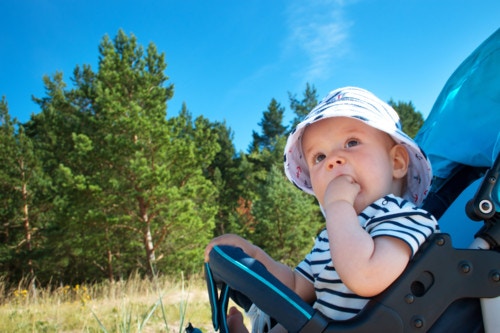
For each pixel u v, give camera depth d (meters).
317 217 29.81
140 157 17.59
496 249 0.98
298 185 1.58
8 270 22.75
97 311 6.42
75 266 22.64
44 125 27.52
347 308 1.09
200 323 5.45
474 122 1.53
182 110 43.66
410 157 1.33
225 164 43.12
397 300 0.91
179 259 19.39
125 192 18.23
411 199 1.37
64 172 17.45
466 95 1.56
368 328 0.89
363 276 0.94
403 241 0.95
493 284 0.90
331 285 1.14
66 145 21.77
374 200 1.19
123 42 23.31
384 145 1.27
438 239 0.94
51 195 22.88
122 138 17.42
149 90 20.47
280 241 26.00
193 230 20.34
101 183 17.83
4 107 33.62
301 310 0.90
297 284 1.38
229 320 1.28
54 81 37.41
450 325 0.91
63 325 5.62
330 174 1.22
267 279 0.93
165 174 17.64
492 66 1.49
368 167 1.20
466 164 1.59
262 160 42.62
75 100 30.44
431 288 0.91
